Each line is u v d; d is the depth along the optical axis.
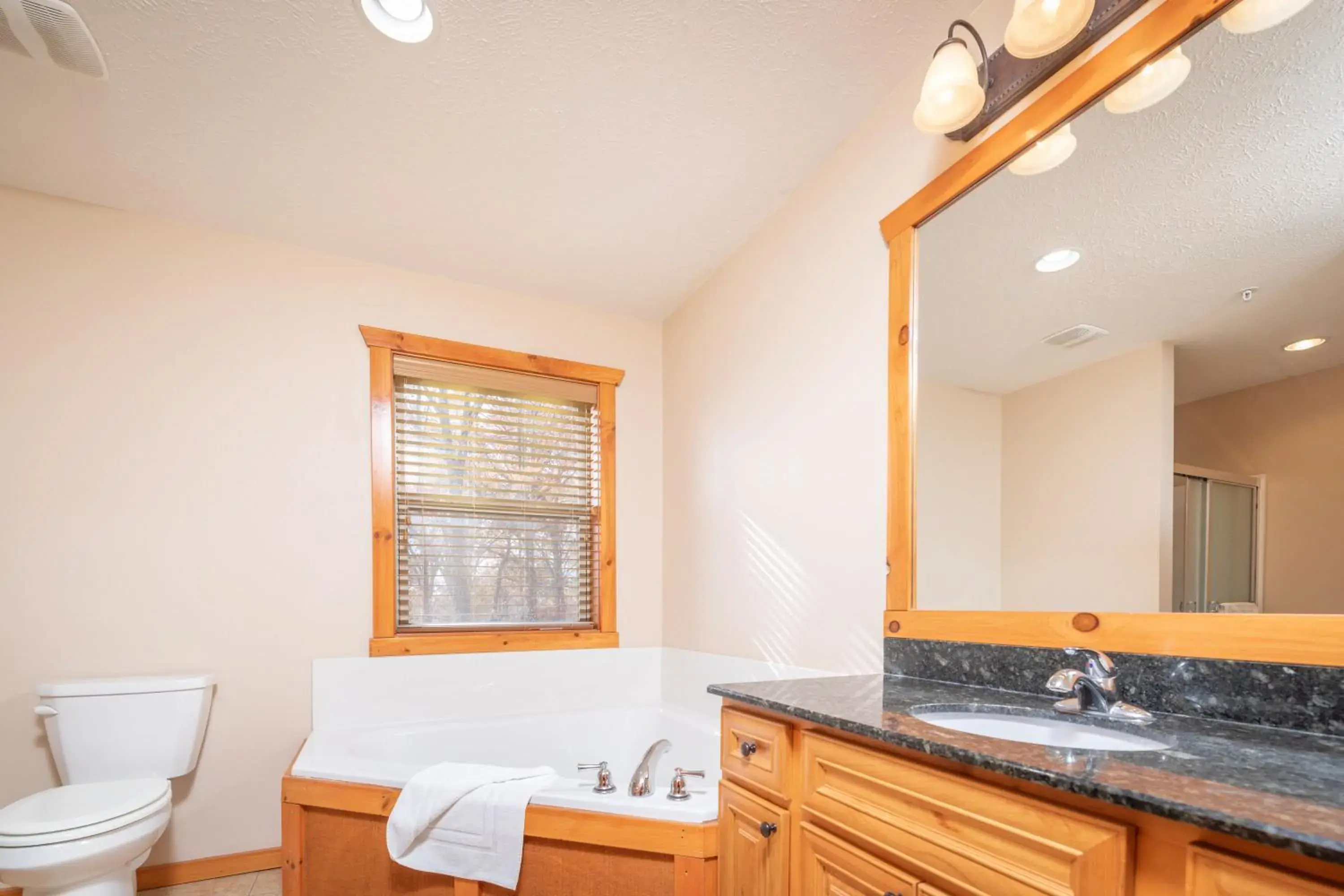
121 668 2.12
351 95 1.75
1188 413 1.15
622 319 3.10
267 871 2.22
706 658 2.57
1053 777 0.75
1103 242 1.29
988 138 1.51
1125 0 1.22
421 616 2.59
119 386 2.21
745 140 1.95
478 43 1.59
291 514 2.39
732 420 2.51
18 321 2.12
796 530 2.10
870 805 1.05
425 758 2.32
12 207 2.13
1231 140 1.09
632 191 2.18
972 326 1.53
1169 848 0.70
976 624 1.46
